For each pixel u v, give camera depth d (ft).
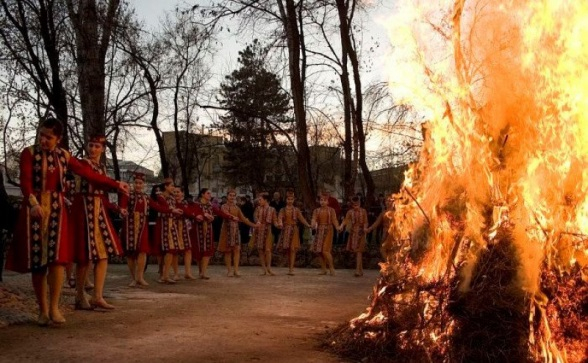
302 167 62.23
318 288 35.19
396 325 16.67
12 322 19.94
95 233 23.17
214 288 34.40
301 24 64.13
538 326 14.76
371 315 17.92
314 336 19.40
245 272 47.42
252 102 99.71
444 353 15.11
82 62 52.44
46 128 19.33
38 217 18.92
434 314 15.80
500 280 15.19
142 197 34.40
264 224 45.39
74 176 23.08
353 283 38.65
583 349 14.42
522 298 14.89
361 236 45.29
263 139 120.67
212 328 20.48
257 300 29.04
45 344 17.13
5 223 26.08
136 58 65.31
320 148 95.81
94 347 16.90
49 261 19.29
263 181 132.26
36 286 19.88
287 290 33.83
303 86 66.90
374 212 60.08
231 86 108.06
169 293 31.22
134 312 23.88
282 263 55.36
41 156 19.39
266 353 16.72
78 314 22.63
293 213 45.50
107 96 73.82
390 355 16.30
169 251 37.01
